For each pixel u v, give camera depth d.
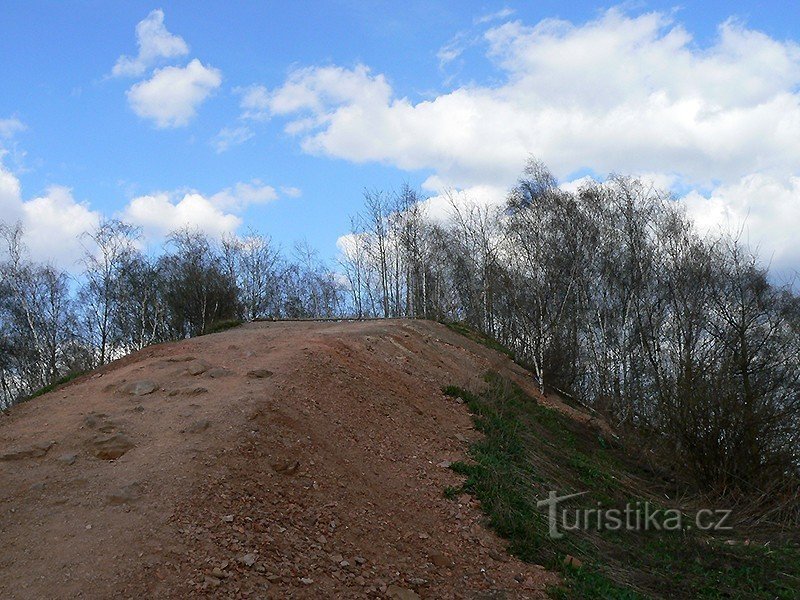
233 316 35.28
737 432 13.90
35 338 29.55
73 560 6.00
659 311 26.89
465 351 20.39
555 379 22.30
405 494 9.48
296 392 10.73
